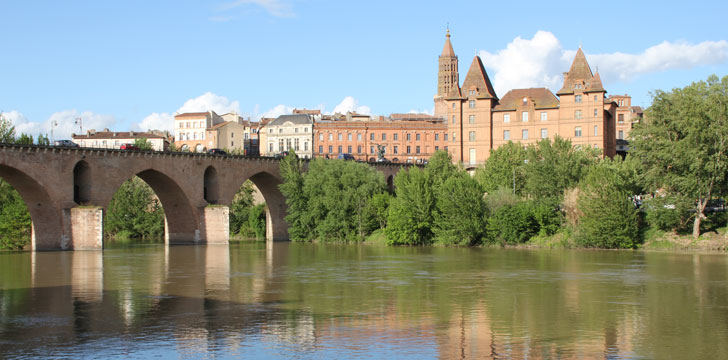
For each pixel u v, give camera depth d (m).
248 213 163.88
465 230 114.75
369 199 131.38
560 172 116.56
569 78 171.50
